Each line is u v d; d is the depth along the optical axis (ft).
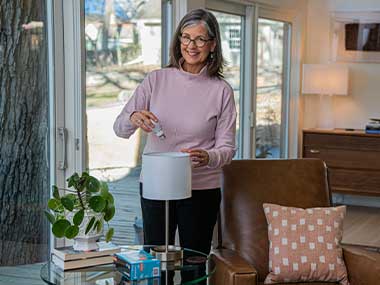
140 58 12.95
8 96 10.21
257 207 10.09
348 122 21.79
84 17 11.08
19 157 10.45
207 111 9.04
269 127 20.06
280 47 20.48
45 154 10.87
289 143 21.53
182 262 8.19
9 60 10.16
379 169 19.98
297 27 21.20
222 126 9.21
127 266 7.50
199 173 9.00
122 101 12.36
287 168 10.50
